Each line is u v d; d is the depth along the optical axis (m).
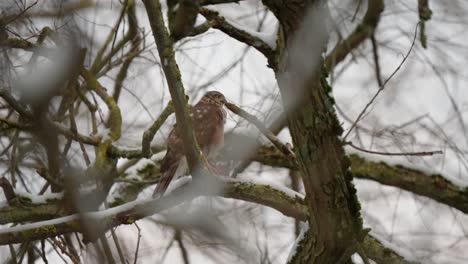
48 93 8.19
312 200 8.49
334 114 8.01
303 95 7.85
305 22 7.41
